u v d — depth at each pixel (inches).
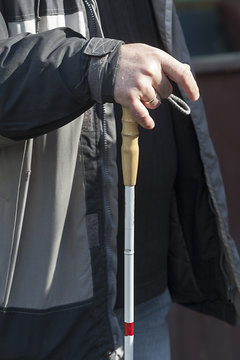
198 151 120.7
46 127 90.7
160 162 113.0
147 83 88.0
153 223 115.3
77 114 91.1
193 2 350.9
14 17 94.3
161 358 122.7
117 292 109.6
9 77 88.4
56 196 98.1
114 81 88.0
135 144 93.2
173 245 127.2
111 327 101.8
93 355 102.1
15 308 99.7
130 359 100.0
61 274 100.3
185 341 187.8
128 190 95.3
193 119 117.1
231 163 226.5
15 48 89.9
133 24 112.5
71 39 91.3
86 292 100.7
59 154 97.4
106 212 100.8
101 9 106.7
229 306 128.9
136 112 88.6
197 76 223.8
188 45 320.5
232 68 223.0
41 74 88.0
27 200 98.4
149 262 116.1
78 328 101.2
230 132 225.6
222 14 339.3
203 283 129.2
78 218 99.8
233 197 225.3
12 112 89.1
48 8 96.1
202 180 122.0
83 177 99.4
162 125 114.5
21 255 99.2
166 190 116.3
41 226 98.8
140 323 118.8
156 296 119.6
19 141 93.1
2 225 97.7
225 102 225.3
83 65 88.6
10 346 100.3
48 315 100.1
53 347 100.4
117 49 89.4
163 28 115.3
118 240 108.3
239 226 223.3
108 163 100.0
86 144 99.0
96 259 101.0
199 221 124.3
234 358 185.3
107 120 99.5
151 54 89.4
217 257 125.8
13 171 96.7
